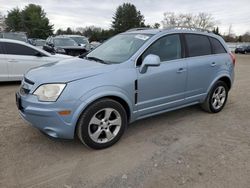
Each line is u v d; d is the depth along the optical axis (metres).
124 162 3.40
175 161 3.43
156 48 4.24
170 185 2.91
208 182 2.97
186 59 4.64
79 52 14.86
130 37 4.59
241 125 4.78
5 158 3.41
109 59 4.17
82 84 3.41
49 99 3.31
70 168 3.24
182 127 4.63
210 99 5.25
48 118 3.33
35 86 3.45
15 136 4.07
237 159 3.50
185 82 4.62
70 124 3.38
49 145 3.81
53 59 8.52
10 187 2.84
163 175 3.10
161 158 3.51
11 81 8.18
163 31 4.44
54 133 3.42
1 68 7.79
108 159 3.47
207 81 5.06
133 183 2.95
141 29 5.01
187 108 5.74
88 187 2.87
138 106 4.02
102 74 3.60
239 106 6.06
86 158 3.48
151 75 4.05
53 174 3.10
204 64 4.90
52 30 72.69
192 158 3.51
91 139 3.59
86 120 3.48
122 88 3.72
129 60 3.92
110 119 3.77
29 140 3.95
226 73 5.39
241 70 14.32
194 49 4.84
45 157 3.48
